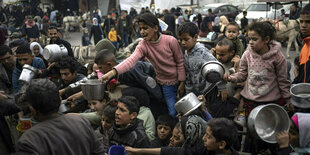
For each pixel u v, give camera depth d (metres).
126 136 2.97
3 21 21.84
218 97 3.38
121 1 27.53
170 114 3.53
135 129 3.00
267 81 2.92
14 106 3.21
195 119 2.79
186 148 2.71
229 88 3.53
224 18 11.02
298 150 2.57
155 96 3.59
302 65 3.19
